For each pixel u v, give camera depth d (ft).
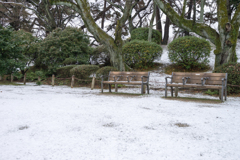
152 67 51.29
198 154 6.44
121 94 24.62
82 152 6.37
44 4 70.03
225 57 31.24
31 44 51.88
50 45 49.52
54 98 18.97
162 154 6.37
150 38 62.64
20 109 12.91
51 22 71.97
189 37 44.57
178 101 19.15
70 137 7.80
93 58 53.98
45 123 9.77
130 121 10.54
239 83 25.85
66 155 6.11
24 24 87.86
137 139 7.75
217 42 31.71
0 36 34.63
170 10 34.24
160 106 15.71
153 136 8.16
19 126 9.18
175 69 47.65
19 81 48.78
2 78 49.60
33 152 6.30
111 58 39.83
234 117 12.02
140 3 87.35
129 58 49.26
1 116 10.93
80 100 17.98
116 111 13.12
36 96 19.98
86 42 53.57
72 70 39.93
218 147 7.11
